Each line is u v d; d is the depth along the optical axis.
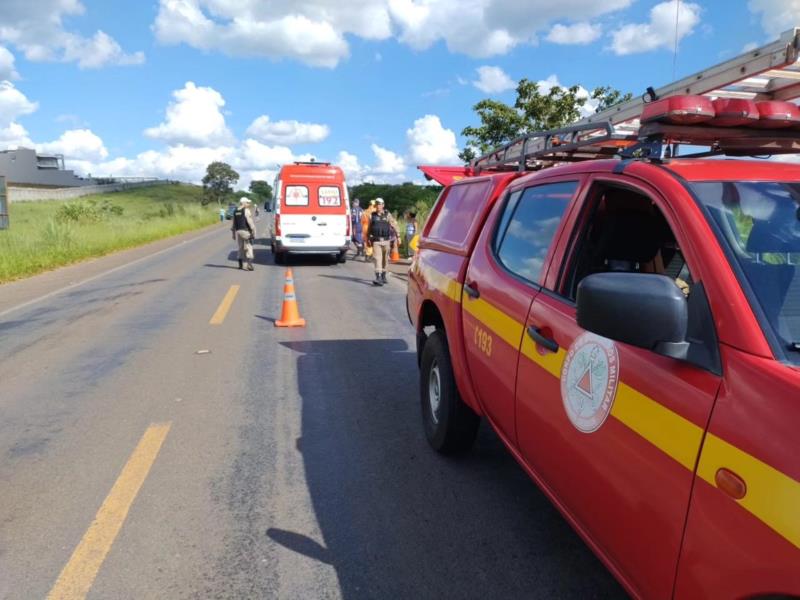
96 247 20.84
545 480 2.54
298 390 5.43
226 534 3.10
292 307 8.24
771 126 2.48
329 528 3.16
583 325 1.73
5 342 7.38
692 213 1.89
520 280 2.90
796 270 1.77
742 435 1.44
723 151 2.84
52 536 3.07
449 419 3.81
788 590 1.25
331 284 12.75
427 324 4.63
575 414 2.17
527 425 2.62
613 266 2.65
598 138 3.00
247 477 3.73
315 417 4.75
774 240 1.86
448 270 3.93
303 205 16.61
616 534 1.94
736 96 3.12
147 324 8.37
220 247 23.95
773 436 1.37
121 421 4.65
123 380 5.72
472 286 3.44
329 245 16.80
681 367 1.69
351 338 7.52
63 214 31.12
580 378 2.15
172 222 37.94
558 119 15.14
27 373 5.99
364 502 3.43
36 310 9.72
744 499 1.39
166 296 10.91
